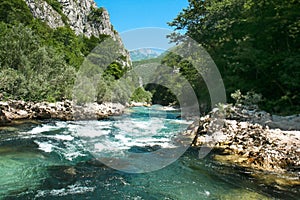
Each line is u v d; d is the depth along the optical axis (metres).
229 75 20.86
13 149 10.38
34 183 7.04
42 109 20.45
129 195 6.47
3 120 15.98
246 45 17.88
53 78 26.72
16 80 21.33
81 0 88.31
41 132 14.31
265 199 5.98
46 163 8.75
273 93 17.64
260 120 12.81
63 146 11.25
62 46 48.88
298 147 8.55
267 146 9.09
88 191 6.66
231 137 10.97
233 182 7.09
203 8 25.36
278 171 7.72
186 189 6.78
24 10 55.81
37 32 48.12
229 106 14.70
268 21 17.47
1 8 48.28
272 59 16.33
